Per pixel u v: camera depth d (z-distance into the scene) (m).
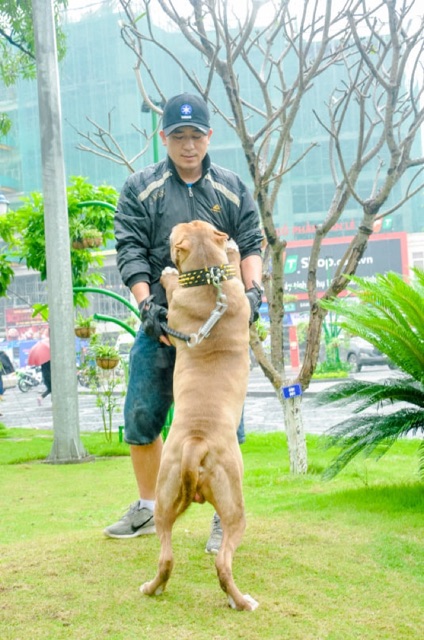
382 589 3.18
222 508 2.98
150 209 3.96
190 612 2.95
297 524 4.28
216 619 2.86
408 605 3.01
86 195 11.30
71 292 9.09
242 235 4.11
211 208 3.99
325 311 6.68
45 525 5.14
